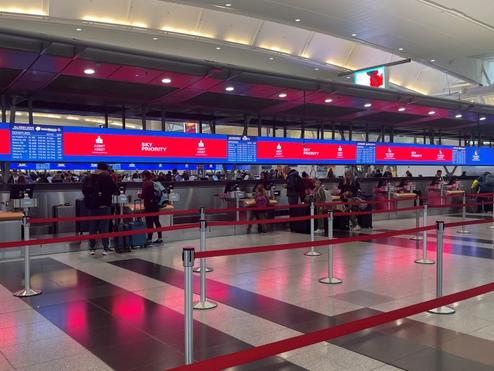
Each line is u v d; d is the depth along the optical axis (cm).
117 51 827
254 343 397
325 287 588
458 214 1617
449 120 1881
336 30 1279
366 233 1120
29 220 573
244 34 1741
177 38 1606
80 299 540
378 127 1950
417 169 2655
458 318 458
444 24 1216
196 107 1347
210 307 498
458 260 764
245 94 1205
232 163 1348
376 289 577
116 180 1116
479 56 1784
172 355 370
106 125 1341
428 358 361
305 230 1156
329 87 1203
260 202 1161
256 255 817
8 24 1302
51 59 809
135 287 596
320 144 1538
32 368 347
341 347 384
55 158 1062
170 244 969
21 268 723
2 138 996
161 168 1457
